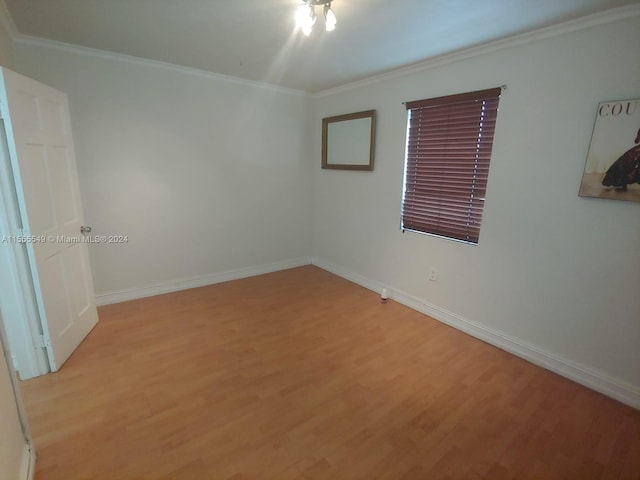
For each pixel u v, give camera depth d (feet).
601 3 5.80
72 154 8.11
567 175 7.00
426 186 9.97
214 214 12.21
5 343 4.70
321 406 6.31
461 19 6.54
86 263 8.72
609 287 6.68
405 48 8.21
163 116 10.51
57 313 7.30
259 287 12.39
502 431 5.83
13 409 4.66
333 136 12.99
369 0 5.78
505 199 8.08
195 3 6.11
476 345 8.66
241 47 8.46
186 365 7.49
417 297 10.61
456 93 8.77
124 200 10.30
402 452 5.35
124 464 5.01
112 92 9.55
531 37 7.14
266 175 13.17
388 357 8.00
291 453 5.27
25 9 6.53
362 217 12.34
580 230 6.95
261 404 6.33
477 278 8.90
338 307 10.77
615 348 6.72
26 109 6.42
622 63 6.08
